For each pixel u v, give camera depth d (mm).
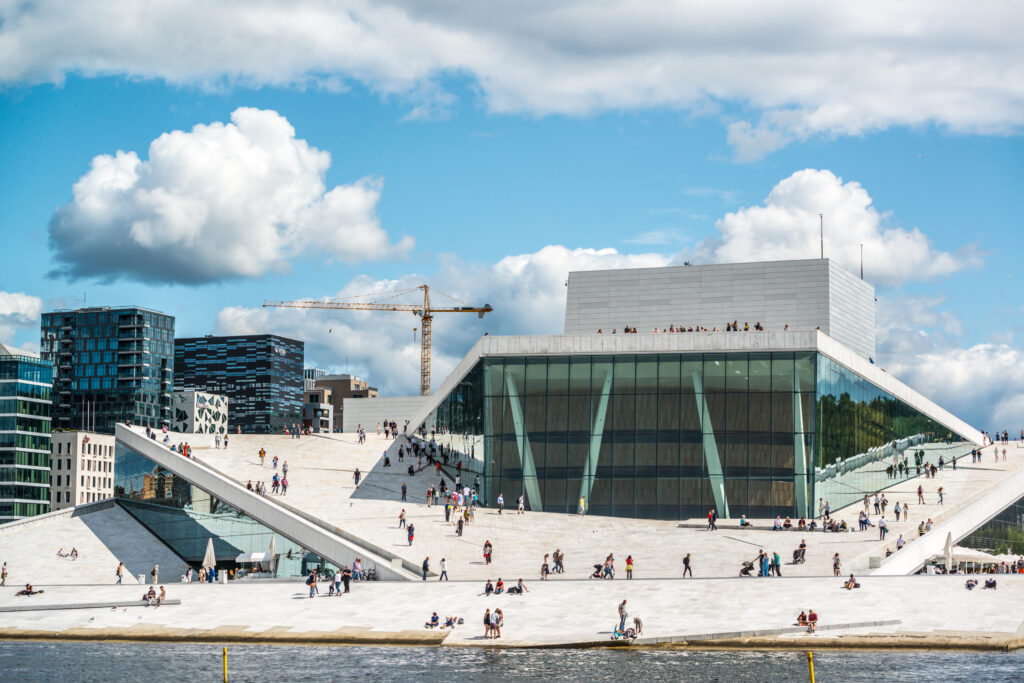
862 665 55312
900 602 65375
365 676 55094
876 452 107000
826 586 68812
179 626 67938
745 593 68188
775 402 97312
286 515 88188
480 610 67875
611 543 84938
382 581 76188
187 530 97812
